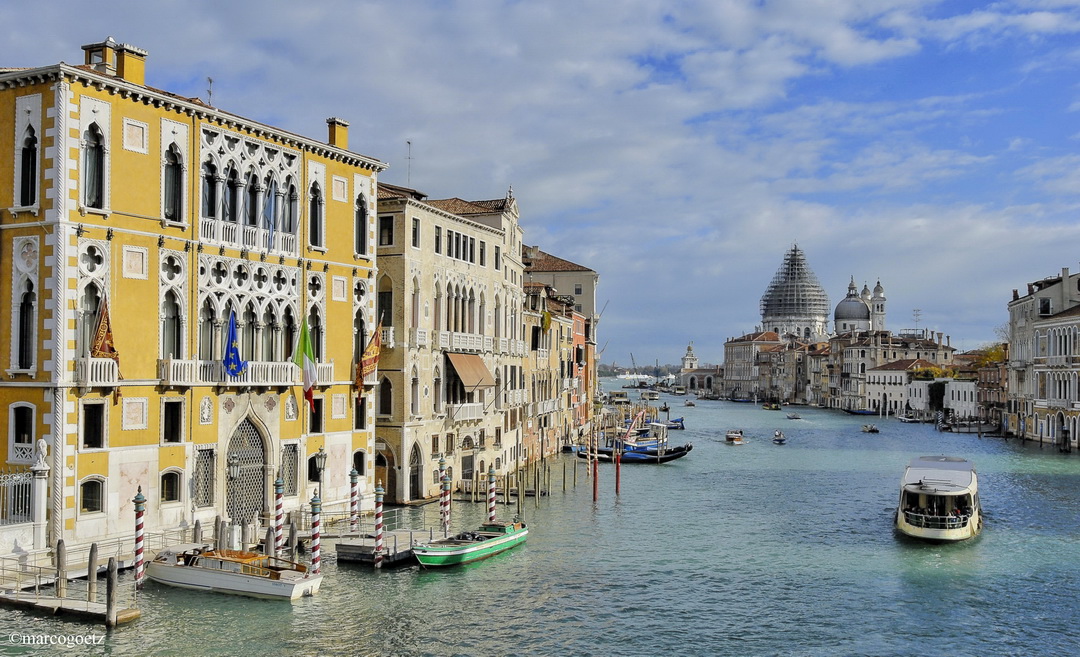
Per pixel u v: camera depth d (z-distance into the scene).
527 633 27.08
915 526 41.44
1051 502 53.09
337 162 38.41
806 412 180.25
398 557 33.25
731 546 39.78
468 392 50.94
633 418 108.94
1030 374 98.88
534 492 53.84
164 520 31.03
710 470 70.50
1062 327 89.00
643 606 30.22
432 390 46.22
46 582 27.06
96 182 29.25
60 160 27.98
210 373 32.47
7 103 28.77
